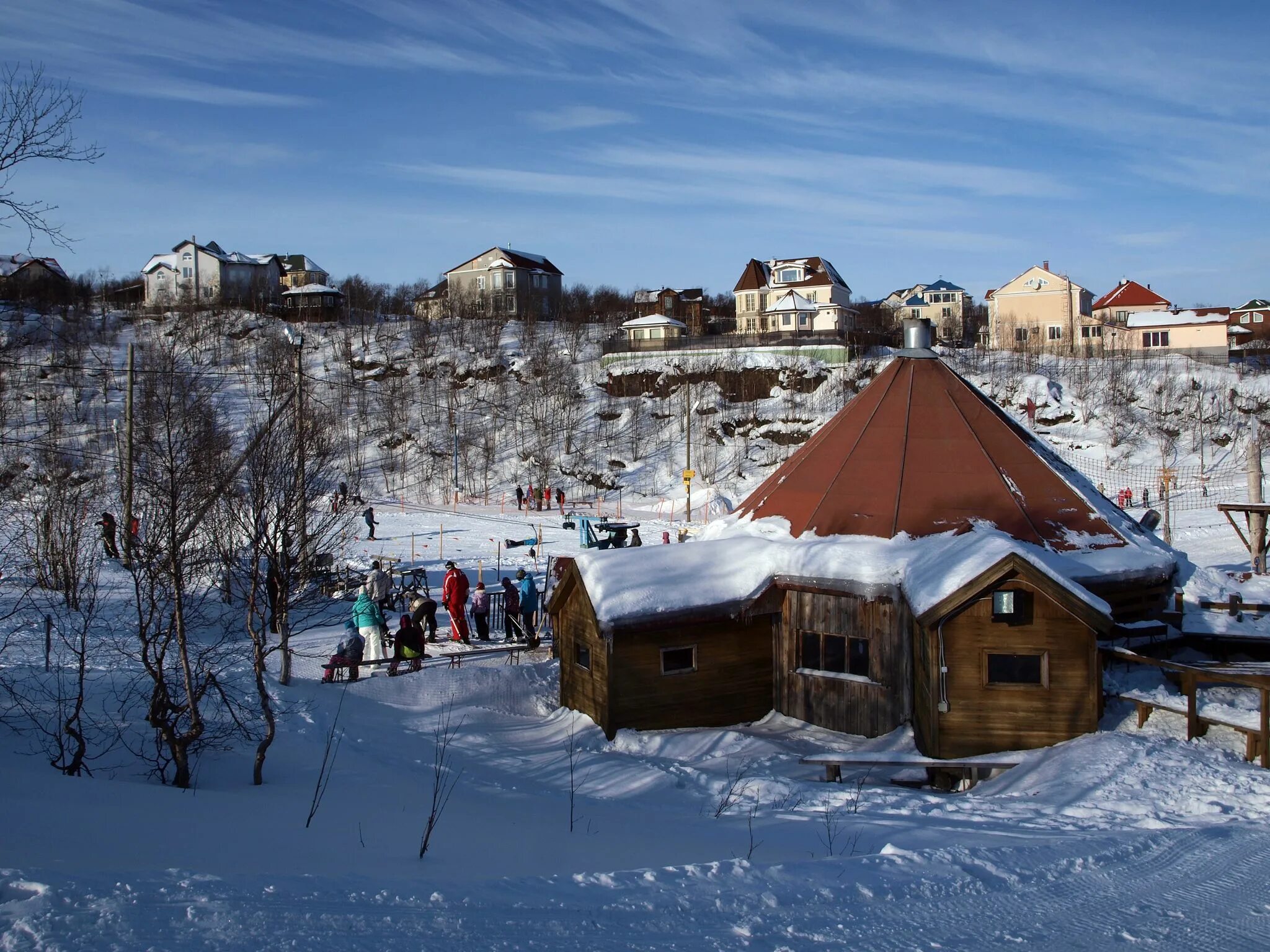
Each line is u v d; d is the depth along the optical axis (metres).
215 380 61.75
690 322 94.56
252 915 6.23
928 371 21.52
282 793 11.84
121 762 12.62
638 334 83.38
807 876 8.35
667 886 7.81
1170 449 61.62
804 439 63.84
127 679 16.88
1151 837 10.32
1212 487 55.44
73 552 23.81
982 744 15.75
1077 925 7.48
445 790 13.08
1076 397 67.44
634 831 11.39
